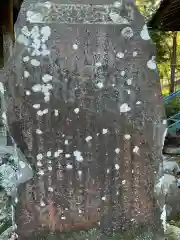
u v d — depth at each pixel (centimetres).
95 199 180
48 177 178
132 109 178
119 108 178
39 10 172
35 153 177
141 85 177
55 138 177
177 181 269
